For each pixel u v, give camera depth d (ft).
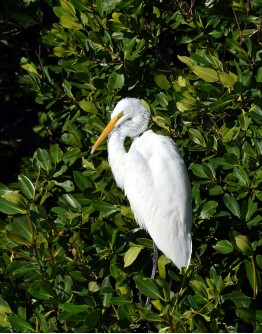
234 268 33.37
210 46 37.63
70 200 34.42
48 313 30.99
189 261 33.99
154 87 38.91
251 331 35.83
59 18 39.65
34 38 47.01
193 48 37.68
